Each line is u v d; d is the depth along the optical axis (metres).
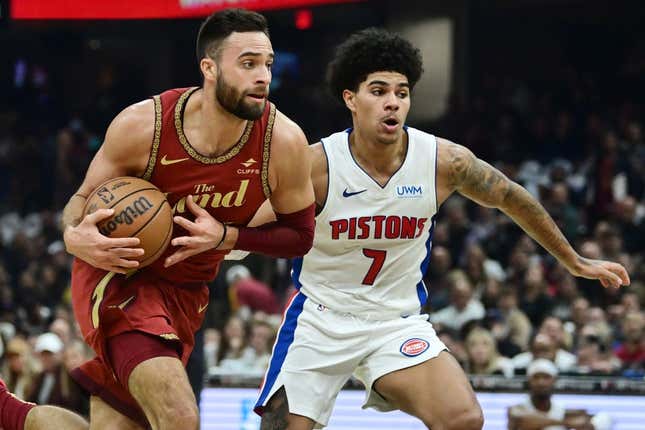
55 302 17.80
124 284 5.82
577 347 12.45
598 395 10.05
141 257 5.48
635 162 18.03
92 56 27.83
